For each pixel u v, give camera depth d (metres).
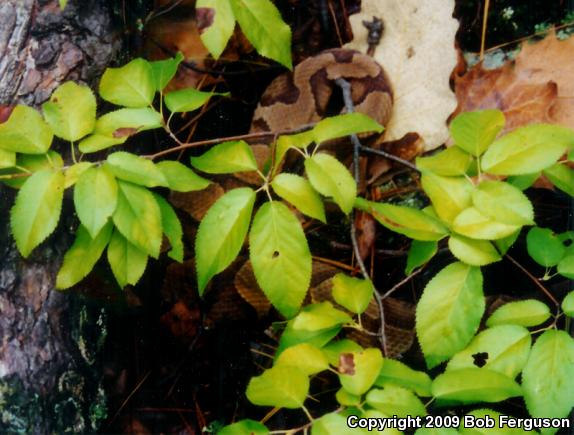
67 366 0.67
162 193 0.78
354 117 0.61
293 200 0.59
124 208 0.60
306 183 0.59
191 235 0.77
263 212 0.58
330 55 0.82
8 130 0.60
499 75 0.76
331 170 0.59
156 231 0.60
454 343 0.59
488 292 0.77
